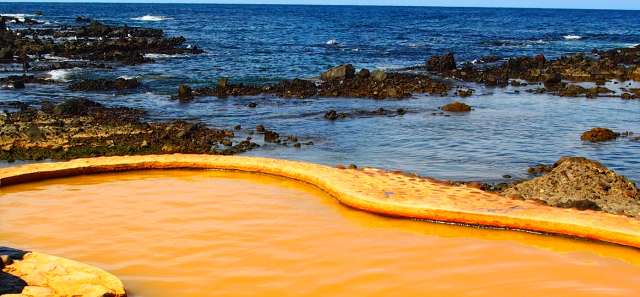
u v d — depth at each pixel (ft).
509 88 97.30
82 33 174.09
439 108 77.66
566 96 88.99
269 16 385.29
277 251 29.60
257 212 34.76
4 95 81.25
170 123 63.41
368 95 86.63
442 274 27.50
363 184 37.40
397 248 30.19
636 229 30.53
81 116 65.41
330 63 129.90
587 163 43.19
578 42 204.64
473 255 29.55
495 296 25.61
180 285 26.08
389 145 57.00
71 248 29.55
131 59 126.21
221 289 25.81
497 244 30.89
